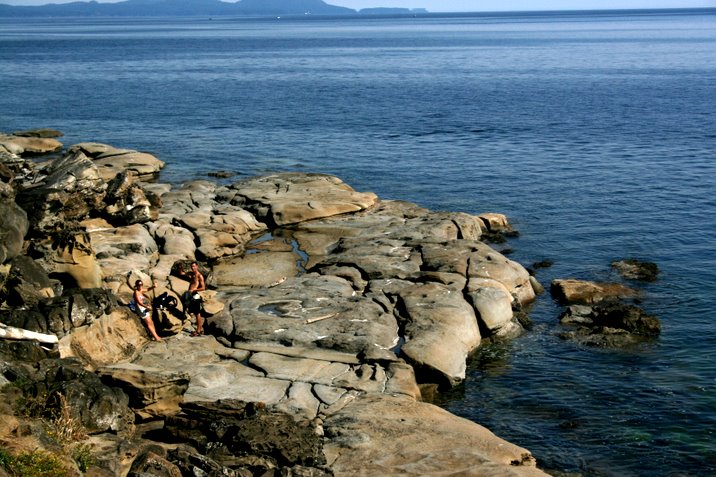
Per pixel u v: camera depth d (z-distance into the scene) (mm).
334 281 30656
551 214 45438
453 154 62594
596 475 20141
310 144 66688
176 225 37906
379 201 45000
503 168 57375
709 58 162625
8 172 30031
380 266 32188
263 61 165375
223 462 17406
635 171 55844
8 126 75812
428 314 27484
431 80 124125
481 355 27312
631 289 33406
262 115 83688
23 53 187000
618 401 24047
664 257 37844
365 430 19656
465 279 30953
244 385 22516
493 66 151375
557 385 25156
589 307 31062
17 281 23094
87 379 19172
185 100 96500
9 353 20766
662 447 21453
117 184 35375
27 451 14727
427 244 34781
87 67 145750
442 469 17656
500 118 81625
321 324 26438
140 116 82812
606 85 113875
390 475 17328
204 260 34875
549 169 56969
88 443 17188
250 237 38312
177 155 61625
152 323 25406
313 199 42812
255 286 31844
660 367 26312
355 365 24219
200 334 26312
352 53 192875
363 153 62750
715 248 38938
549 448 21438
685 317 30531
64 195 29109
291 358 24469
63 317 22266
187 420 19703
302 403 21438
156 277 30016
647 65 147875
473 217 41219
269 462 17578
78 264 26281
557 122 78625
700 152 61969
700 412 23250
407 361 24781
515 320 29781
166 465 16219
